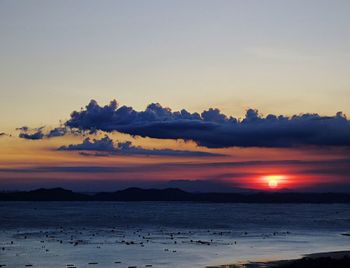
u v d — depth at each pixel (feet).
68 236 378.73
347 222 609.01
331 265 205.87
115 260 246.47
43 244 319.06
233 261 244.42
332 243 334.65
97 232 421.18
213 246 311.27
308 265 208.23
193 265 231.09
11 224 523.29
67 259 249.75
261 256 263.90
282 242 339.98
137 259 250.37
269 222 604.90
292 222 606.96
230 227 504.43
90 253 273.33
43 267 225.35
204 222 599.98
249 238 370.12
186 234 406.62
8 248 294.87
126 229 462.60
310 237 380.58
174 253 274.57
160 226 513.45
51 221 591.78
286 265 216.13
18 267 225.15
